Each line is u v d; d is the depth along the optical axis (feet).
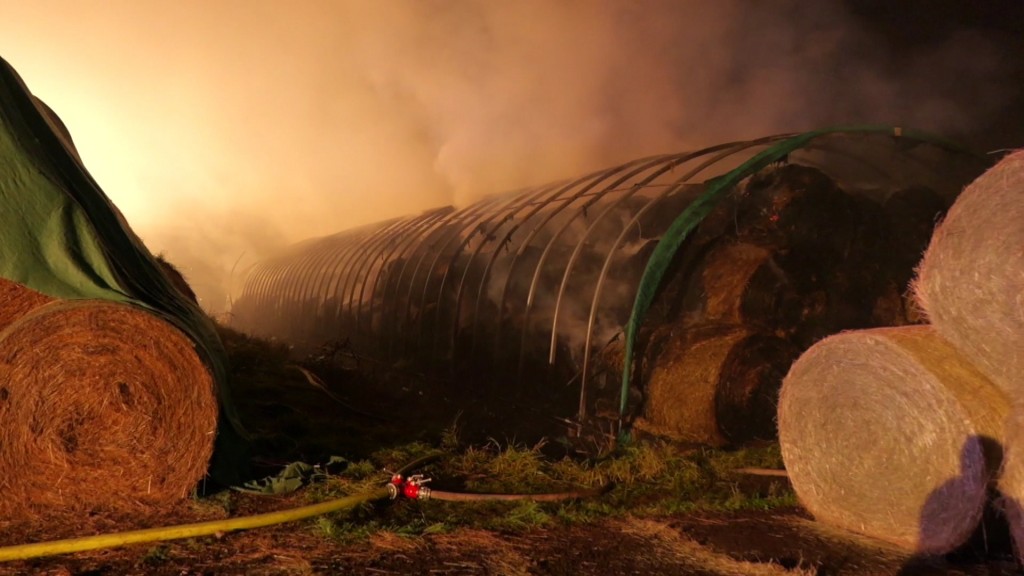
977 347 15.23
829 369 17.49
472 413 34.65
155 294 19.54
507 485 21.25
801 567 15.11
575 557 15.48
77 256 17.11
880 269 31.76
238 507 17.31
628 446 26.14
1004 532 15.55
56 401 15.96
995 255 14.82
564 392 31.65
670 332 29.86
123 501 16.52
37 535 15.03
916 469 15.83
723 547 16.29
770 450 25.41
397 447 24.27
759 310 29.27
